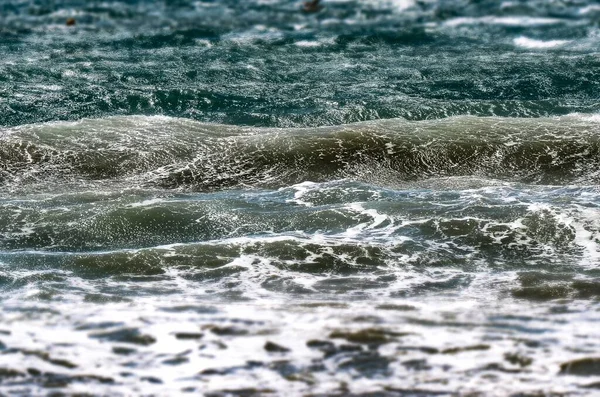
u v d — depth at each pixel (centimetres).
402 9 8619
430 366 2330
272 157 4634
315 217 3744
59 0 9056
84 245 3584
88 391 2217
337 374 2289
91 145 4738
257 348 2433
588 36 7762
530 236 3538
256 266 3312
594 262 3331
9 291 3061
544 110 5853
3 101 6069
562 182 4416
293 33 7956
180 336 2520
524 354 2398
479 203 3850
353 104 5916
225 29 8125
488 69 6781
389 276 3216
